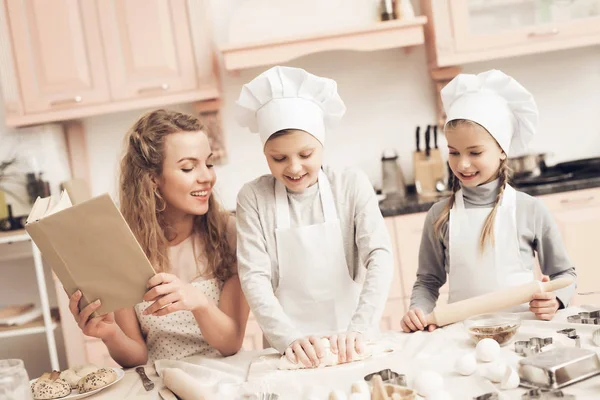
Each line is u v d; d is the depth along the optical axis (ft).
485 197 5.61
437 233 5.79
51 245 4.08
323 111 5.33
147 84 10.06
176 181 5.26
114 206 4.00
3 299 11.14
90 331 4.48
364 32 9.64
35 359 11.14
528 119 5.62
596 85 11.00
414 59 10.94
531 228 5.56
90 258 4.15
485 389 3.50
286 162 5.09
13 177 10.04
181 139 5.26
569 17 9.80
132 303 4.37
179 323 5.42
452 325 4.82
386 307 9.55
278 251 5.31
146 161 5.35
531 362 3.47
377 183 11.11
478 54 9.86
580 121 11.05
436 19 9.83
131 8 9.95
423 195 10.33
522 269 5.45
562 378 3.38
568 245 9.36
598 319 4.42
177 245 5.61
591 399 3.19
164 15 9.98
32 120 10.10
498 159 5.50
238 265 5.26
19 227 10.03
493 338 4.16
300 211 5.40
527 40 9.82
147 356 5.47
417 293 5.78
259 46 9.64
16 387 3.59
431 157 10.44
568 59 10.99
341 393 3.50
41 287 9.78
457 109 5.45
